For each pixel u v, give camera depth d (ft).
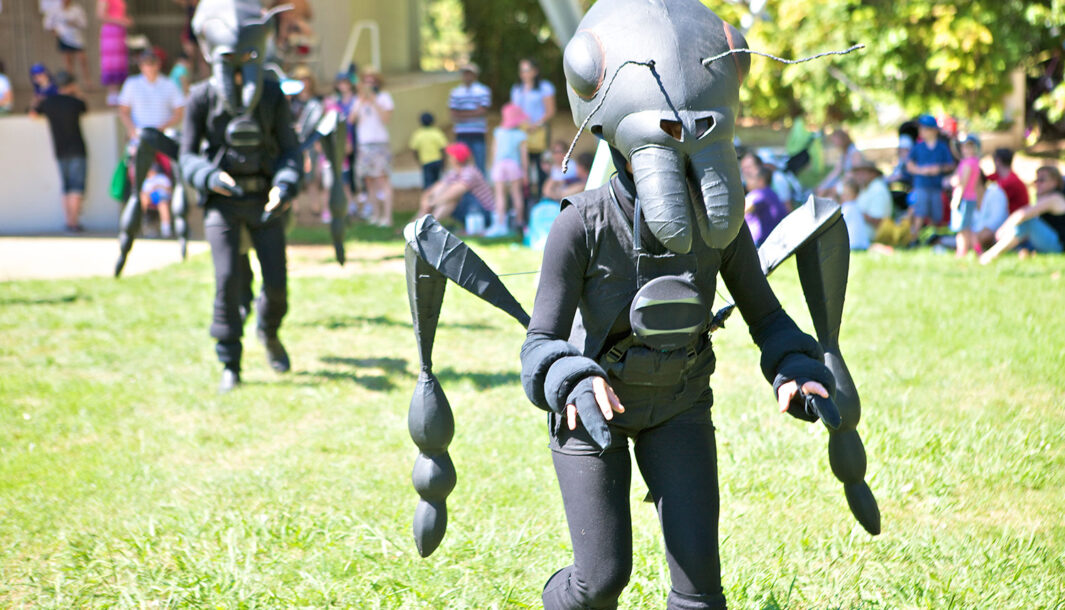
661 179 10.87
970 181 46.83
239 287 27.55
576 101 11.77
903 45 62.03
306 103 58.54
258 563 17.02
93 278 45.32
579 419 11.65
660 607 15.26
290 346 33.22
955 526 18.29
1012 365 28.60
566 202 11.50
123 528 18.58
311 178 29.45
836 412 10.82
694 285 11.19
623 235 11.41
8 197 60.18
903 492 19.66
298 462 22.11
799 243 12.17
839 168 53.26
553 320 11.34
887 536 17.76
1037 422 23.68
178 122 56.85
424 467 12.78
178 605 15.58
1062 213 46.42
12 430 24.52
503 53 103.55
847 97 67.05
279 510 19.43
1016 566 16.38
